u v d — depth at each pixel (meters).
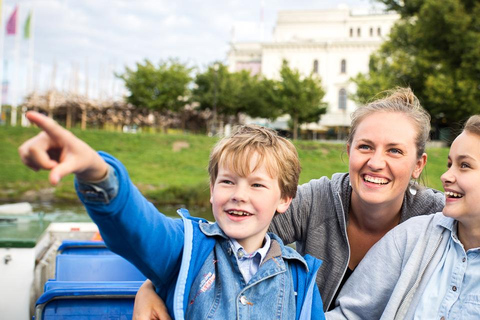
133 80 35.97
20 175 23.45
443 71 25.30
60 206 20.00
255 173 1.45
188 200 20.89
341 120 52.41
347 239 2.15
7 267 3.20
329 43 56.78
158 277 1.36
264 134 1.54
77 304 1.97
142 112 37.50
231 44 65.94
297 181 1.61
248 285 1.41
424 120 2.06
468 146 1.69
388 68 29.33
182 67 37.25
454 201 1.71
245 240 1.49
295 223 2.27
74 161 0.92
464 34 23.88
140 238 1.19
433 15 24.77
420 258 1.83
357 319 1.92
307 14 63.78
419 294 1.78
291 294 1.49
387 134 1.95
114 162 1.10
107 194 1.07
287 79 38.06
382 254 1.94
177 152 29.47
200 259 1.42
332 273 2.21
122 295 1.99
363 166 2.01
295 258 1.55
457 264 1.74
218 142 1.57
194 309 1.37
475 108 24.16
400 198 2.10
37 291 3.24
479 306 1.63
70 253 2.96
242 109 39.78
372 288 1.90
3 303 3.19
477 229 1.71
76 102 34.34
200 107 39.66
